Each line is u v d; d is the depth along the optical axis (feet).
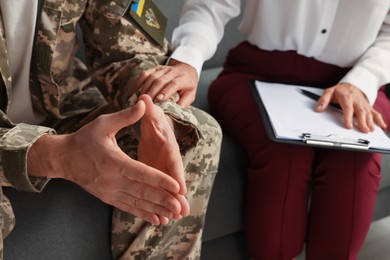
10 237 3.51
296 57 4.76
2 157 3.10
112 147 3.01
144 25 4.06
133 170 2.94
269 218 4.32
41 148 3.17
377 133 4.08
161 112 3.18
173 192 2.94
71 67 4.17
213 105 4.98
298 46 4.68
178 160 3.10
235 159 4.52
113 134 3.04
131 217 3.72
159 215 3.12
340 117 4.26
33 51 3.75
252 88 4.61
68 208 3.69
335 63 4.80
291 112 4.23
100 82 4.07
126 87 3.88
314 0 4.43
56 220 3.64
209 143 3.75
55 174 3.22
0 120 3.30
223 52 6.17
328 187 4.31
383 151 3.86
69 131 4.14
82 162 3.08
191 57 4.24
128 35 3.99
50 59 3.75
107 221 3.81
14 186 3.22
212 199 4.39
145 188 2.98
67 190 3.73
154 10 4.25
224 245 4.82
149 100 3.11
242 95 4.70
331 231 4.33
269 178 4.29
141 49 4.06
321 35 4.59
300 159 4.27
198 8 4.73
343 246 4.30
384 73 4.56
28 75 3.81
